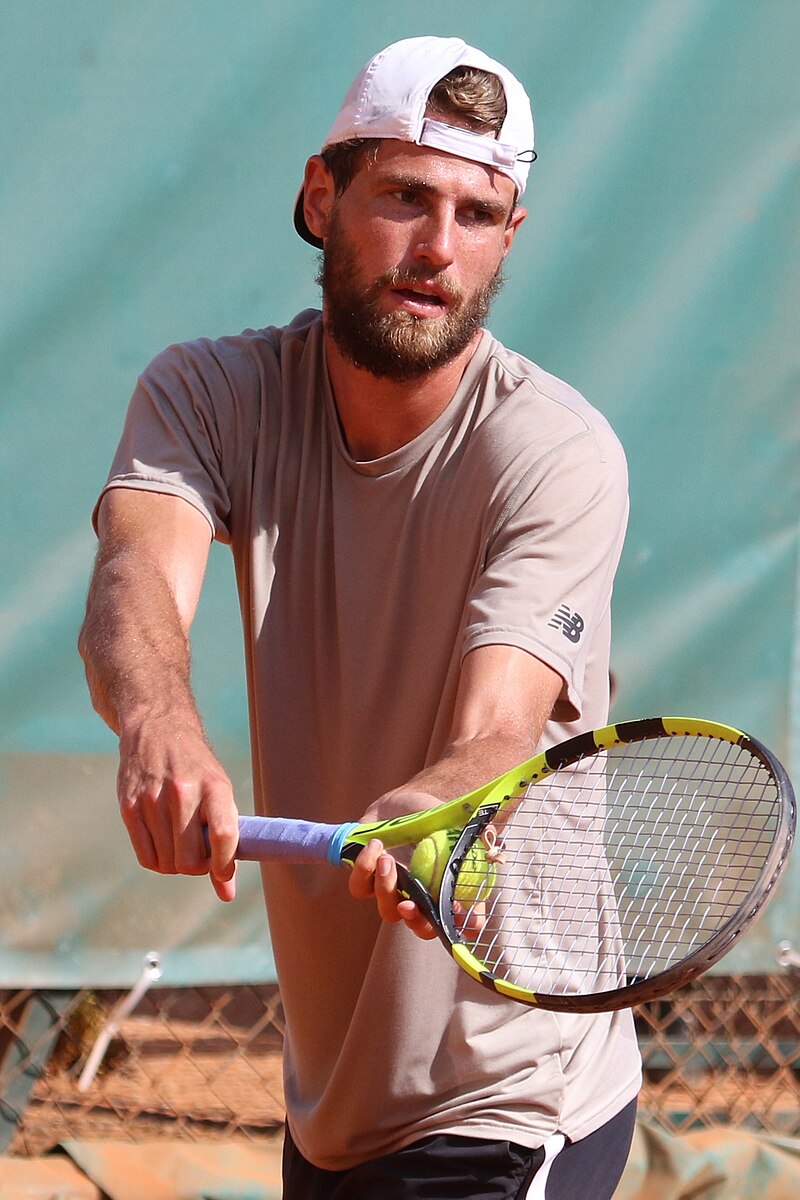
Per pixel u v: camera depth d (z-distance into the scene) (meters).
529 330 13.27
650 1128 13.27
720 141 13.64
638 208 13.49
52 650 12.52
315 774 7.92
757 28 13.69
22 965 12.50
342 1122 7.68
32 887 12.51
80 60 12.39
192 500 7.63
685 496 13.66
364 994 7.52
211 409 7.92
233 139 12.77
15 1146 13.43
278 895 7.96
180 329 12.73
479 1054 7.35
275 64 12.83
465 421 7.54
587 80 13.32
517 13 13.17
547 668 6.83
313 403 7.93
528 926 7.48
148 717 6.44
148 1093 14.95
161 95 12.59
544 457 7.22
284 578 7.87
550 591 6.95
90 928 12.68
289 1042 8.36
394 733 7.63
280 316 12.99
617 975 7.73
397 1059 7.46
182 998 17.77
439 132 7.17
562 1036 7.48
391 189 7.27
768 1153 13.09
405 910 5.92
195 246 12.73
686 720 6.27
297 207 8.16
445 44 7.45
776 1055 15.38
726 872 11.16
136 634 6.88
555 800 7.55
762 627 13.78
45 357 12.42
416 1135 7.46
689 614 13.63
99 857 12.69
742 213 13.70
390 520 7.59
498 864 6.44
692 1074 15.66
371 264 7.30
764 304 13.77
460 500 7.39
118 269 12.55
